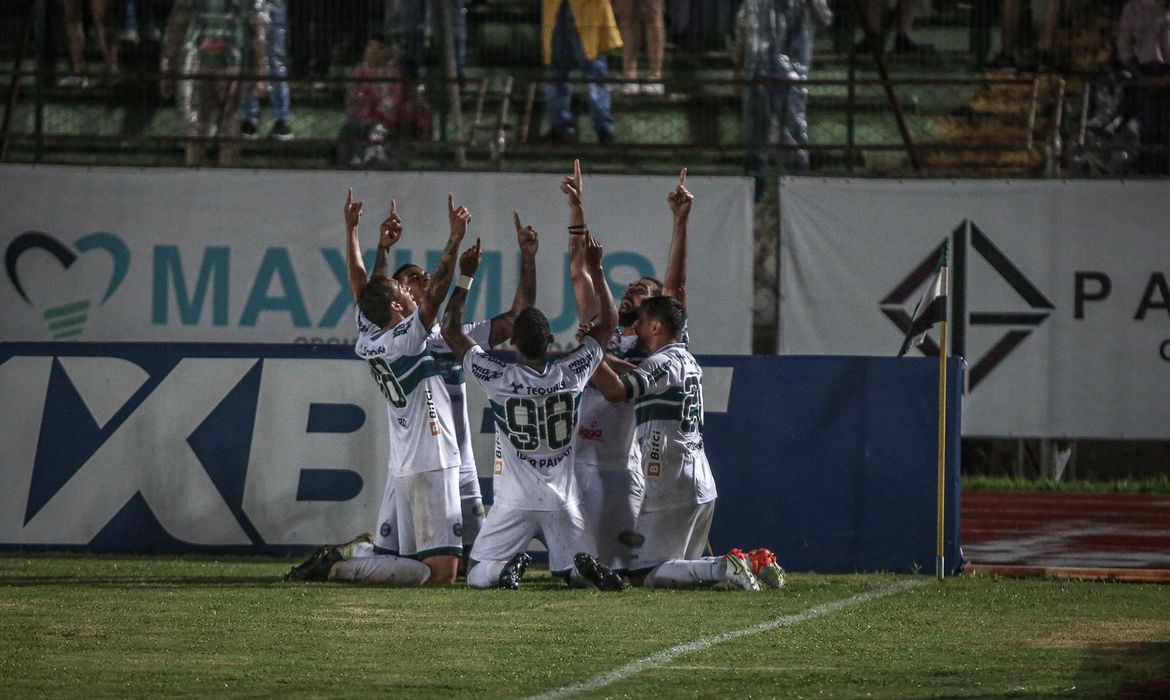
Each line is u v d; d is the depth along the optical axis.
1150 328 49.97
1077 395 50.09
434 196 50.41
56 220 50.88
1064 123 54.19
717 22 57.34
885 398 33.28
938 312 32.19
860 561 33.16
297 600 26.94
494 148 52.62
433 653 21.30
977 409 50.38
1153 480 56.25
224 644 22.02
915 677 19.44
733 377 33.56
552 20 55.66
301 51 56.28
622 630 23.62
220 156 55.78
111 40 58.03
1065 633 23.61
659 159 56.03
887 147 51.78
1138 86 51.78
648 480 29.42
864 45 58.19
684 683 19.00
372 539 31.53
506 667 20.16
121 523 34.50
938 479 32.38
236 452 34.47
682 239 32.12
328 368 34.38
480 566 29.02
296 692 18.31
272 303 50.56
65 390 34.66
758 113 53.47
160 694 18.16
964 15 57.41
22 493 34.56
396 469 29.72
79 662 20.42
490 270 50.19
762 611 25.95
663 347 29.84
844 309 50.59
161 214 50.72
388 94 54.47
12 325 50.91
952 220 50.38
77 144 57.03
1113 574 32.09
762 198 53.16
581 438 30.16
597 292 28.97
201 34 55.72
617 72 58.19
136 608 25.84
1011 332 50.22
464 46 56.12
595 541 29.31
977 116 55.94
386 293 29.77
